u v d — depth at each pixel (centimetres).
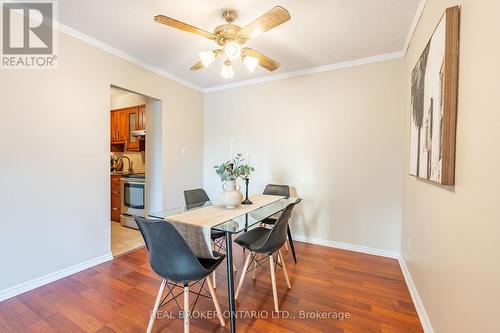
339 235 299
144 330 153
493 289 82
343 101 292
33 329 153
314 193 313
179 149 355
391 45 249
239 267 244
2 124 180
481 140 90
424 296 162
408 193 224
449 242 120
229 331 153
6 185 183
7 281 184
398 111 264
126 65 273
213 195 395
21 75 190
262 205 222
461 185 106
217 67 311
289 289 202
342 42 243
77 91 226
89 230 239
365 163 283
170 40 242
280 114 333
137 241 317
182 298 188
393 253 270
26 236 194
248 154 357
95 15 201
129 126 435
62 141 216
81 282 211
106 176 254
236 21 208
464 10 106
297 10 192
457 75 111
